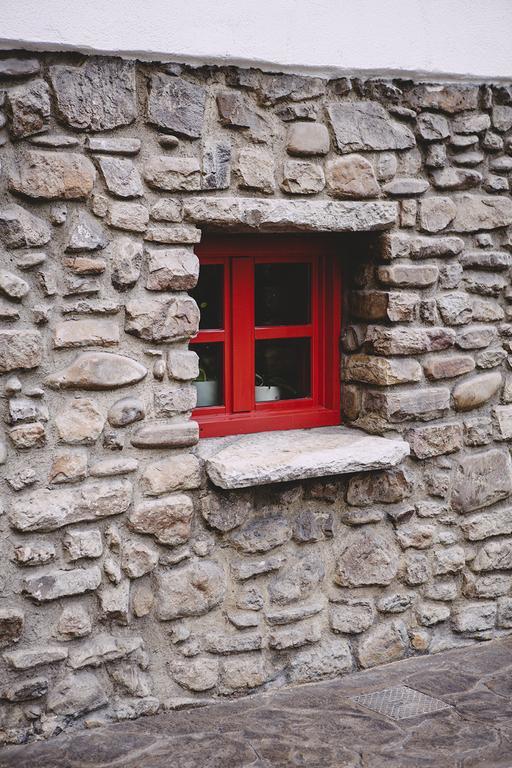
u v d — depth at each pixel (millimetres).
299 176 3436
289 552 3559
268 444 3594
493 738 3133
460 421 3869
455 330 3809
